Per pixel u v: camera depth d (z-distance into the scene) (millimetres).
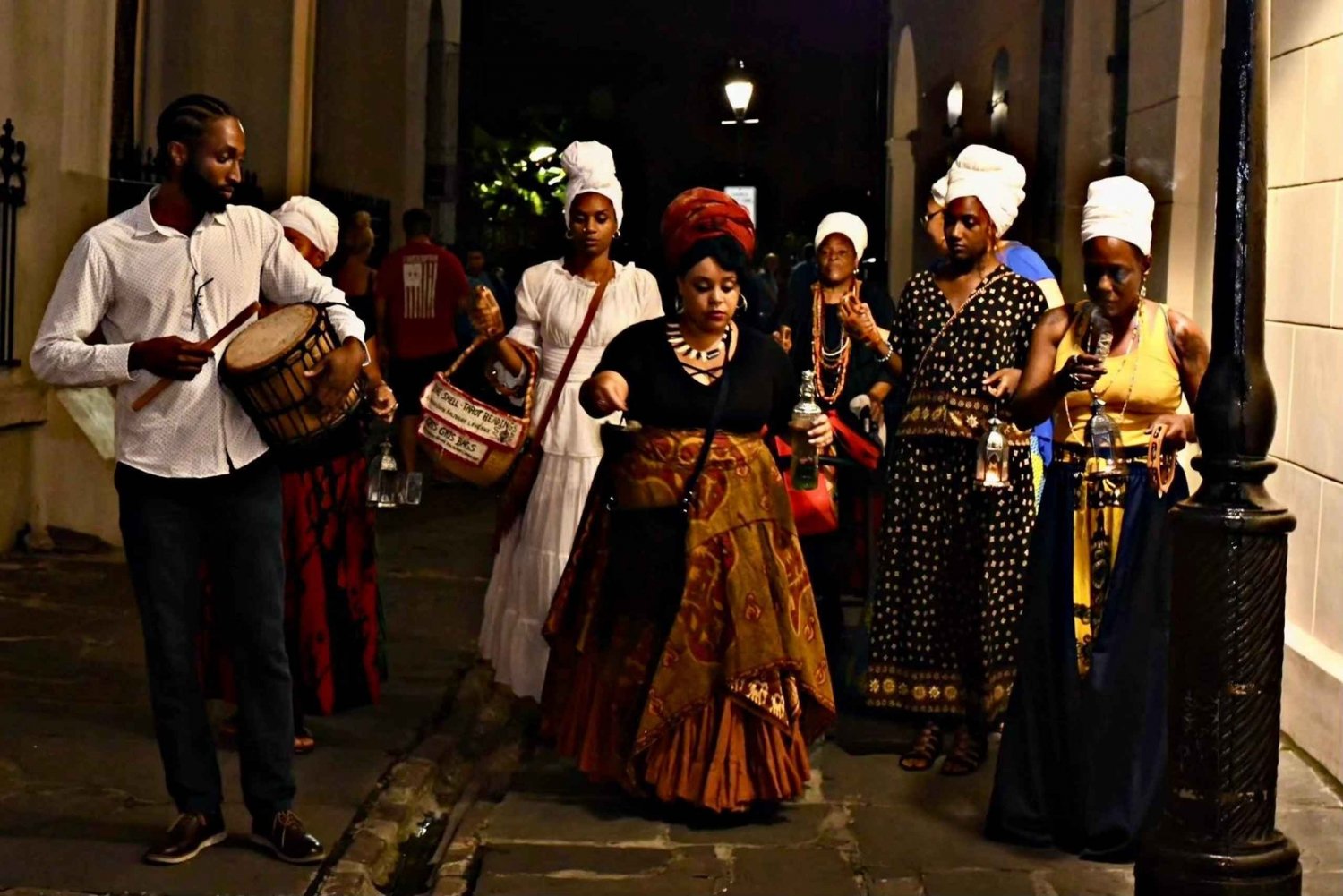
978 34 13273
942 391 5434
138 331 4223
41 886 4227
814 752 5730
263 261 4426
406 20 18188
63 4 8477
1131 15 7973
